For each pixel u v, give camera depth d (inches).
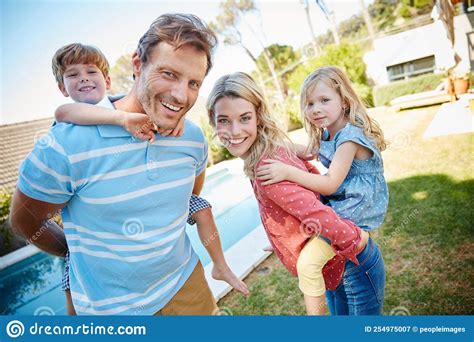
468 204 73.7
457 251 70.6
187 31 35.9
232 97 42.1
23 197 36.7
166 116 38.3
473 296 63.2
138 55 37.4
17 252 97.5
